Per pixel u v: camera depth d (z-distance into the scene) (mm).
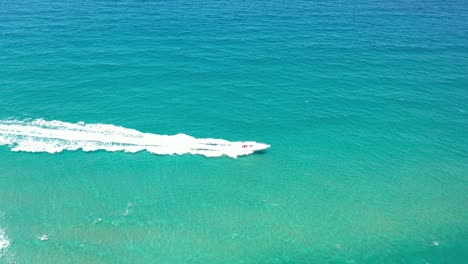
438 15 153750
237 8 153750
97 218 67625
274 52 119438
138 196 72250
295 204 71875
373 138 86938
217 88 100875
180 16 143750
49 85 98812
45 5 150125
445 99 99688
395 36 133000
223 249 63719
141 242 64062
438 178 77938
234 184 75562
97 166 77875
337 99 98625
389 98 99500
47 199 70750
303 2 163625
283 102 96750
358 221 69125
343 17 148500
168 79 103750
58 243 63156
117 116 89500
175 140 83938
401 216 70250
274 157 81688
